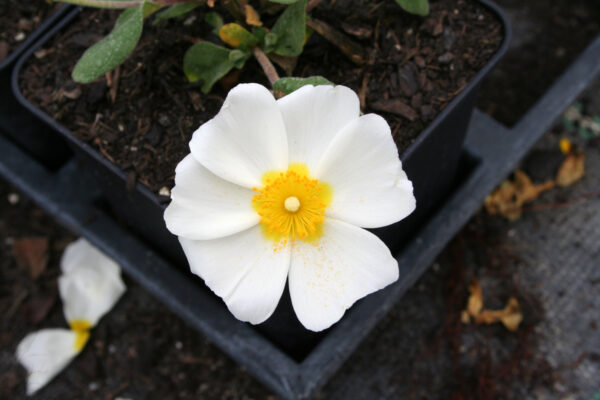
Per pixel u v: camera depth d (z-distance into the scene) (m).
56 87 0.28
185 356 0.36
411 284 0.32
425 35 0.27
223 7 0.28
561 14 0.41
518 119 0.38
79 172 0.35
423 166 0.28
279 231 0.24
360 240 0.23
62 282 0.36
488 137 0.34
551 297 0.36
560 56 0.40
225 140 0.23
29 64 0.28
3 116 0.32
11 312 0.37
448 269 0.36
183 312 0.32
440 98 0.27
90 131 0.27
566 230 0.37
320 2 0.28
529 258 0.36
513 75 0.40
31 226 0.39
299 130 0.23
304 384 0.30
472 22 0.28
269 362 0.31
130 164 0.27
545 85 0.39
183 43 0.28
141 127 0.27
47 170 0.35
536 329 0.35
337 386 0.35
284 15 0.26
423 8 0.26
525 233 0.37
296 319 0.29
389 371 0.35
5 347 0.37
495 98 0.39
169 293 0.32
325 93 0.22
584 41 0.40
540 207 0.37
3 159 0.35
